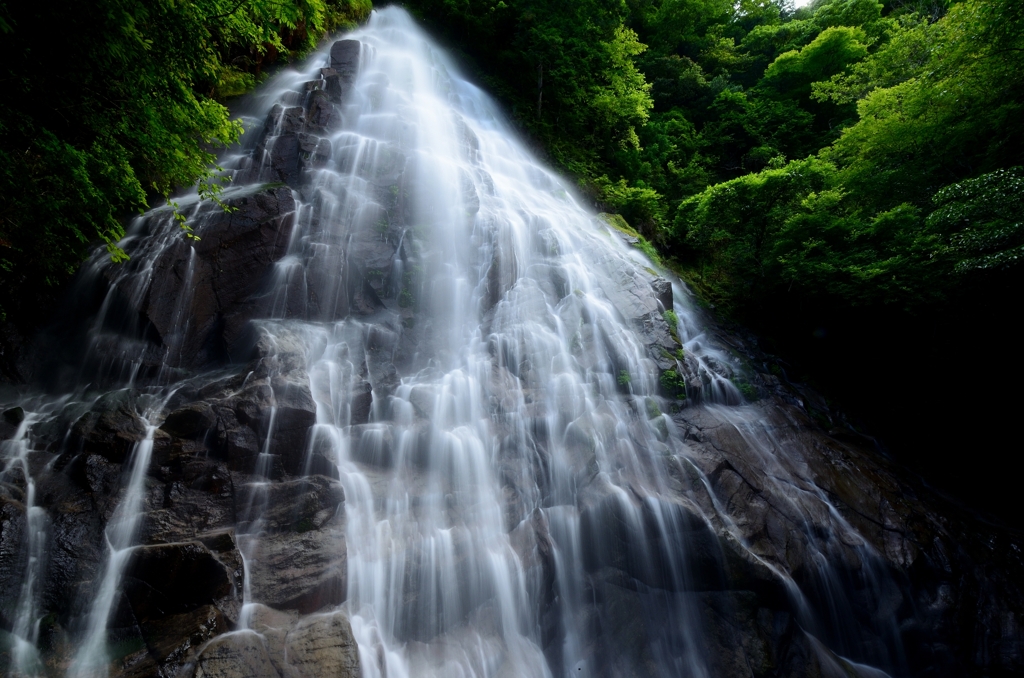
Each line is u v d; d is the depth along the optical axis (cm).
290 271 998
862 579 929
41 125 645
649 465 967
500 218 1328
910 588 939
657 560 872
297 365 838
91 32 612
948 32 1529
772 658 802
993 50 1384
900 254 1446
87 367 862
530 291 1229
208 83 1458
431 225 1225
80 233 748
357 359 944
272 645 568
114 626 547
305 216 1084
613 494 887
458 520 785
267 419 736
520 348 1089
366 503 762
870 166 1675
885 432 1467
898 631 910
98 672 502
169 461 682
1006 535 1095
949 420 1480
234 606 586
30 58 629
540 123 2039
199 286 935
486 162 1645
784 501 984
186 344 908
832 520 984
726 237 1956
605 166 2141
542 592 799
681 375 1149
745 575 849
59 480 645
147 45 645
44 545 574
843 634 898
